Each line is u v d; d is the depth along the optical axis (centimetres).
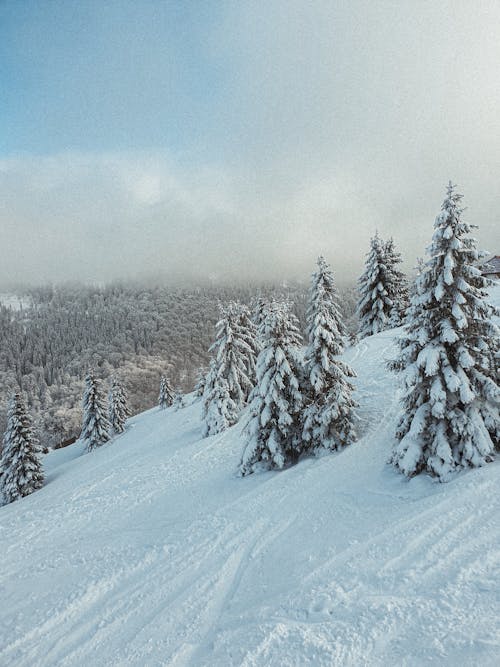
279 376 1516
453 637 489
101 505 1587
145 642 686
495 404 991
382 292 3406
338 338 1520
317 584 702
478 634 482
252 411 1548
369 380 2142
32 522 1509
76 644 721
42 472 3647
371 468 1245
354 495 1087
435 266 968
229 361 2819
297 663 519
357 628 554
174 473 1880
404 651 491
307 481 1281
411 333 1041
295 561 830
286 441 1580
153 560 998
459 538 706
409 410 1090
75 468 3816
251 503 1228
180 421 3509
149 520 1325
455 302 941
